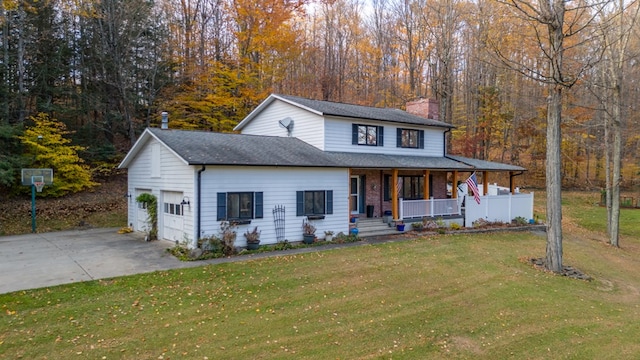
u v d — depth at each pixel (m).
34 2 22.95
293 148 17.09
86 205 21.00
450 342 7.28
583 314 9.16
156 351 6.39
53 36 24.75
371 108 23.06
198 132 16.25
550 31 12.14
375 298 9.24
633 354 7.28
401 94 36.50
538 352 7.11
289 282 10.10
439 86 35.19
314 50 35.31
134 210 18.00
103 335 6.87
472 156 35.22
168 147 13.55
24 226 17.92
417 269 11.80
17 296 8.48
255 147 15.86
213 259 12.18
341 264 11.95
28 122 22.78
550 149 13.10
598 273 13.45
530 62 32.72
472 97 37.91
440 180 23.69
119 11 25.34
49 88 23.56
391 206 20.95
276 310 8.31
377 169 19.11
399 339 7.25
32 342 6.53
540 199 31.97
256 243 13.68
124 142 28.06
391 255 13.36
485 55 31.36
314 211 15.78
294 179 15.15
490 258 13.78
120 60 25.06
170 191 14.80
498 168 22.75
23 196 20.64
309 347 6.74
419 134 22.11
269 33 27.97
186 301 8.59
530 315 8.82
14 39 23.00
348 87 38.25
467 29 35.22
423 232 18.11
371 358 6.48
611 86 18.80
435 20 33.78
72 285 9.30
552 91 12.98
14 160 19.38
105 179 24.95
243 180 13.87
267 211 14.44
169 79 27.84
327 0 31.92
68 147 21.36
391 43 37.75
